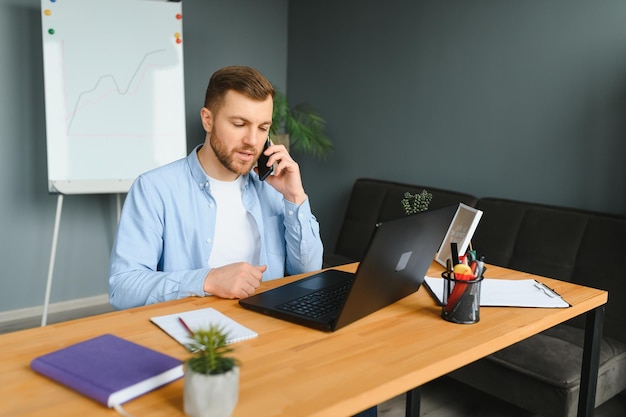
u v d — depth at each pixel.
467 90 3.29
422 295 1.57
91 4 3.29
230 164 1.62
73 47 3.25
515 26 3.05
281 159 1.69
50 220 3.62
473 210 1.87
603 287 2.45
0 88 3.38
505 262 2.77
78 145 3.29
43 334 1.22
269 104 1.59
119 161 3.39
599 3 2.71
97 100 3.32
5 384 0.99
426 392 2.62
